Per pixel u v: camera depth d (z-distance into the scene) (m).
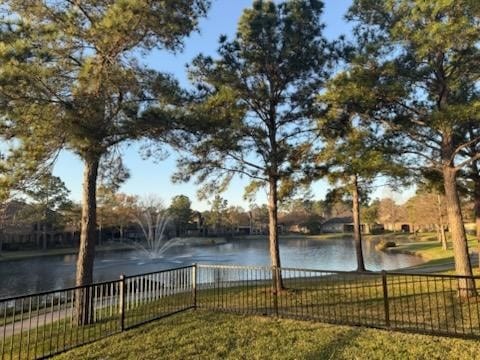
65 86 8.21
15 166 8.26
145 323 7.83
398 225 76.56
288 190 12.09
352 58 9.84
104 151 8.38
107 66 8.11
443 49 8.62
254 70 11.75
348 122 10.78
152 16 7.65
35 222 49.94
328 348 5.92
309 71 11.77
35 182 8.78
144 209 62.62
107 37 7.59
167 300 10.34
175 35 8.38
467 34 7.91
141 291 10.42
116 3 7.44
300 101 11.84
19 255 42.44
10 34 7.41
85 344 6.65
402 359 5.38
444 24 7.89
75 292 8.74
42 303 12.69
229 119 10.20
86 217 9.02
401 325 7.20
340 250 43.88
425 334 6.49
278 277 11.48
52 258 41.47
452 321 7.59
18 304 12.94
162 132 9.00
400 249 38.88
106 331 7.49
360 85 9.28
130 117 8.56
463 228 9.88
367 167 9.20
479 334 6.43
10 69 6.73
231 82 11.25
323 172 11.45
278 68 11.77
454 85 9.49
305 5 11.66
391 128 10.49
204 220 82.00
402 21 8.92
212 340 6.50
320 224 90.31
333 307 9.11
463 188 13.48
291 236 80.94
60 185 47.06
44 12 8.38
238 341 6.41
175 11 8.16
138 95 8.78
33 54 7.20
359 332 6.70
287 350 5.91
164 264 30.69
